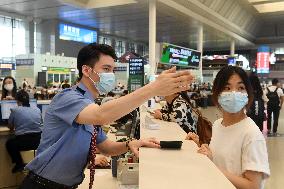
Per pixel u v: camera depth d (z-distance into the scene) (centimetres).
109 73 147
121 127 376
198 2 1320
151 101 429
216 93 152
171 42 2508
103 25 1912
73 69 1594
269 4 1778
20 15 1642
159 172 104
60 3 1340
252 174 134
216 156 151
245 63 2031
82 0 1311
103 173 234
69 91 142
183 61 1116
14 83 522
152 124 226
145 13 1501
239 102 143
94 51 146
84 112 128
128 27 1964
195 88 1413
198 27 1670
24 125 400
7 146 399
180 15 1395
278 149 652
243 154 140
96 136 159
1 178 411
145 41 2550
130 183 186
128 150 164
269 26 2422
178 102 262
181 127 247
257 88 471
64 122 141
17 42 1786
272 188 409
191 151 141
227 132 150
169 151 142
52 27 1755
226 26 1836
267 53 2258
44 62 1459
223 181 94
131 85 591
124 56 621
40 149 148
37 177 145
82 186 205
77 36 1888
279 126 994
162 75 115
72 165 144
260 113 472
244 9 1831
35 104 452
